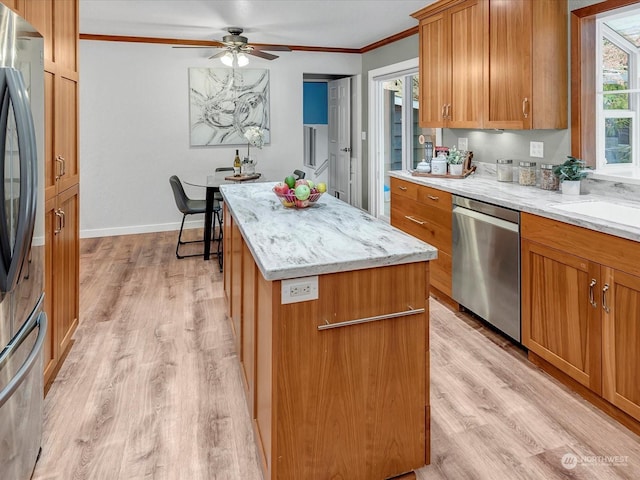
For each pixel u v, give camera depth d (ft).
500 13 10.39
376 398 5.53
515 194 9.62
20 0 6.22
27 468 5.65
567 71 9.93
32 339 5.67
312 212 7.88
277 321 4.98
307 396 5.21
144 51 18.92
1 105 4.76
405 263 5.43
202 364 8.82
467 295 10.43
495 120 10.75
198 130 20.04
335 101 24.00
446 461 6.18
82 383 8.10
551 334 7.98
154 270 14.87
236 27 16.83
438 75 12.82
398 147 20.21
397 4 14.19
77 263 9.70
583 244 7.11
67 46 8.55
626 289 6.43
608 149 9.95
